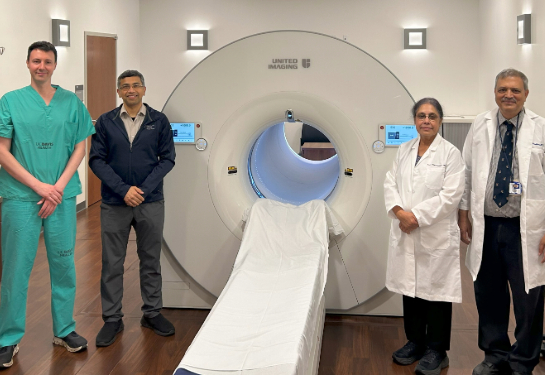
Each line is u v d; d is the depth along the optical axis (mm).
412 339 2496
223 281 3000
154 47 7406
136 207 2695
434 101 2330
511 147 2223
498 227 2258
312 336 1843
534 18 4785
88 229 5023
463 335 2799
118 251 2738
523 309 2250
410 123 2766
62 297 2594
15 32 4578
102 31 6309
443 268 2344
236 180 2965
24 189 2439
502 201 2221
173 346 2646
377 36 7055
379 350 2629
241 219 2939
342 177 2910
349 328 2867
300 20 7160
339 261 2902
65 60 5508
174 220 2994
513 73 2166
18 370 2418
